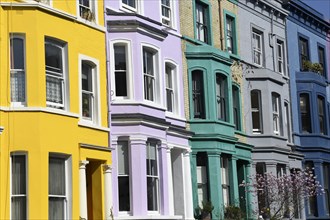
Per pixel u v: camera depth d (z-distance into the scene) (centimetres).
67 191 2466
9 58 2403
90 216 2723
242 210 3538
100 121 2769
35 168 2345
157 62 3103
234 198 3528
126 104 2908
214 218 3338
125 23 2952
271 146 3894
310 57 4716
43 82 2420
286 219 3841
